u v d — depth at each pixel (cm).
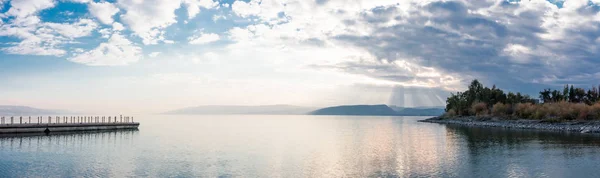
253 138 8312
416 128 12738
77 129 10094
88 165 4403
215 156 5175
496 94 19075
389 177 3731
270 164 4531
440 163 4503
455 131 10544
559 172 3888
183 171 4081
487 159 4766
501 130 10519
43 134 8875
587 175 3741
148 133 9844
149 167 4297
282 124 18075
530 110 13675
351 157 5078
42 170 4088
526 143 6612
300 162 4675
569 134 8462
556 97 16762
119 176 3806
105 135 8938
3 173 3922
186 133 10006
